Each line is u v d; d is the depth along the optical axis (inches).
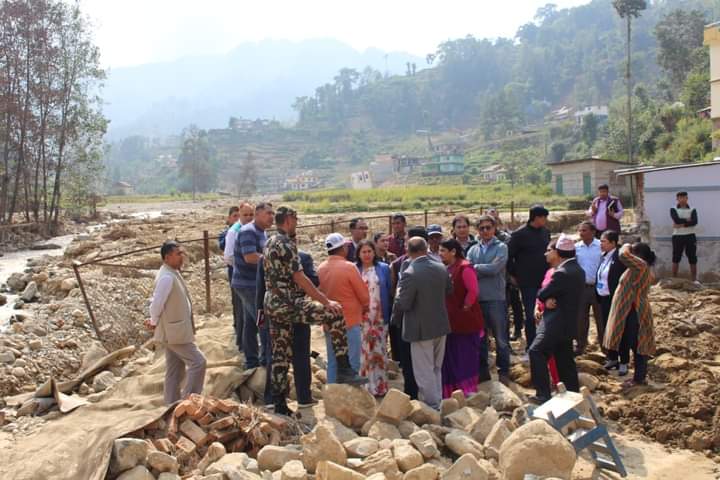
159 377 291.4
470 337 289.9
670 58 3105.3
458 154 5305.1
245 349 304.2
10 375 322.0
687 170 526.0
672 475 226.4
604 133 3848.4
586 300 355.9
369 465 205.6
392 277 311.0
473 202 1766.7
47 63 1038.4
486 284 315.3
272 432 236.4
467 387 287.9
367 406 250.8
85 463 205.2
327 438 210.2
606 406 287.1
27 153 1065.5
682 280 506.3
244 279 298.8
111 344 406.3
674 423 261.7
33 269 625.0
